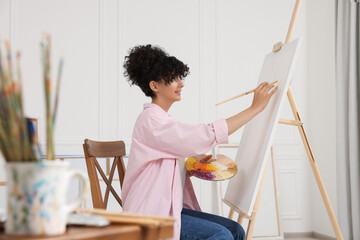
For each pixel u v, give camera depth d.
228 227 1.80
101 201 1.63
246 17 3.94
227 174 1.94
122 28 3.64
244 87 3.88
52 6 3.49
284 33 4.01
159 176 1.62
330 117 3.72
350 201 3.31
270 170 3.76
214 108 3.79
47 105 0.71
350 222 3.30
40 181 0.70
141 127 1.69
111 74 3.59
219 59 3.84
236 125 1.64
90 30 3.56
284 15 4.02
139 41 3.67
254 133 2.03
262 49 3.95
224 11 3.90
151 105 1.76
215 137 1.61
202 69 3.79
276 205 3.71
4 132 0.70
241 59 3.89
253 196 1.76
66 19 3.52
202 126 1.62
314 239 3.83
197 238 1.57
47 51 0.69
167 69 1.73
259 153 1.84
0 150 0.71
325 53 3.80
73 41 3.52
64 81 3.47
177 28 3.77
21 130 0.69
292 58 1.79
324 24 3.82
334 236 3.63
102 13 3.60
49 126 0.71
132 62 1.81
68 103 3.47
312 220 3.96
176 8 3.78
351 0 3.27
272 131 1.74
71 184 2.92
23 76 3.37
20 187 0.69
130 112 3.61
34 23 3.44
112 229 0.75
